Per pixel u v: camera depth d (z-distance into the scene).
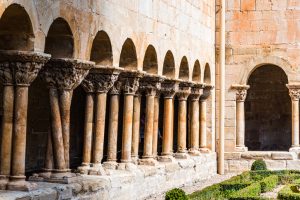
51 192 14.95
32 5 14.62
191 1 28.19
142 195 21.44
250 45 32.59
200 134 30.64
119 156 29.11
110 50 19.30
